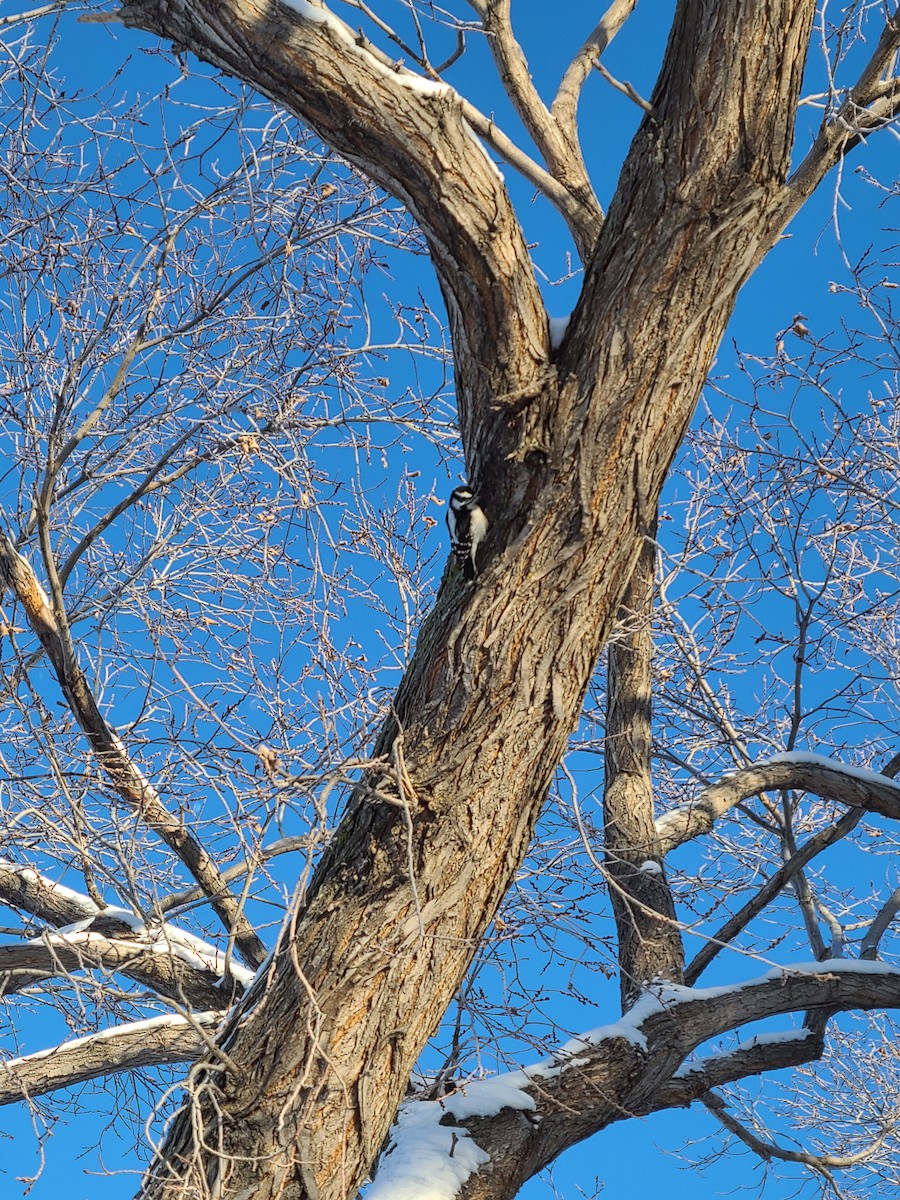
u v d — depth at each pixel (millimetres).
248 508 6324
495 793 3951
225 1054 3857
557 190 6355
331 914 3934
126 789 5102
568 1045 5656
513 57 6496
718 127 3805
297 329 6043
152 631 5645
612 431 3881
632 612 7602
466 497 4027
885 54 4508
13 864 5992
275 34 3684
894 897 7121
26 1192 4023
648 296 3875
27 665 5551
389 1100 3900
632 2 7062
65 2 4531
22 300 5770
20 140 5691
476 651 3914
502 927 5289
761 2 3709
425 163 3768
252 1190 3641
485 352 3984
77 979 4270
